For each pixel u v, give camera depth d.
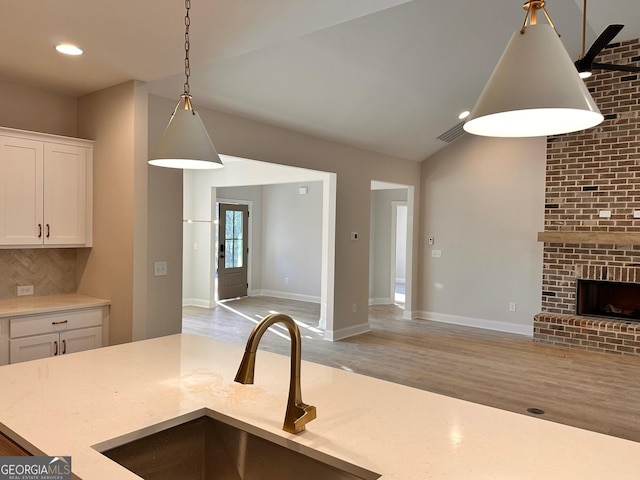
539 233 6.23
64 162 3.69
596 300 6.25
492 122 1.27
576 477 1.12
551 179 6.25
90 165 3.84
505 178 7.11
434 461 1.19
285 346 5.95
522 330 6.93
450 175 7.66
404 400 1.62
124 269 3.60
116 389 1.67
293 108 4.95
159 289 4.20
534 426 1.43
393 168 7.37
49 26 2.62
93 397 1.59
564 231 6.15
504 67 1.07
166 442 1.42
